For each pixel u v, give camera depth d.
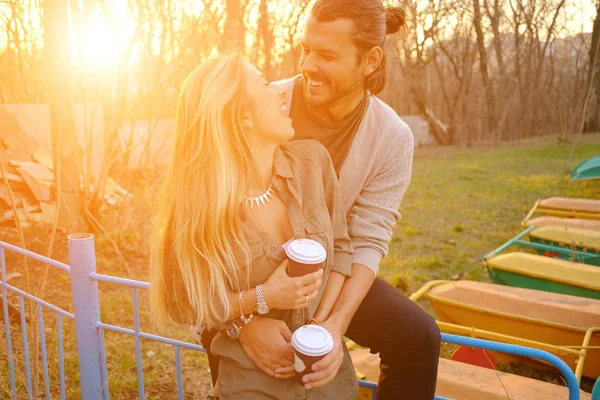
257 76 1.56
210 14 6.00
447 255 7.13
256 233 1.51
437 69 19.94
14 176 5.90
